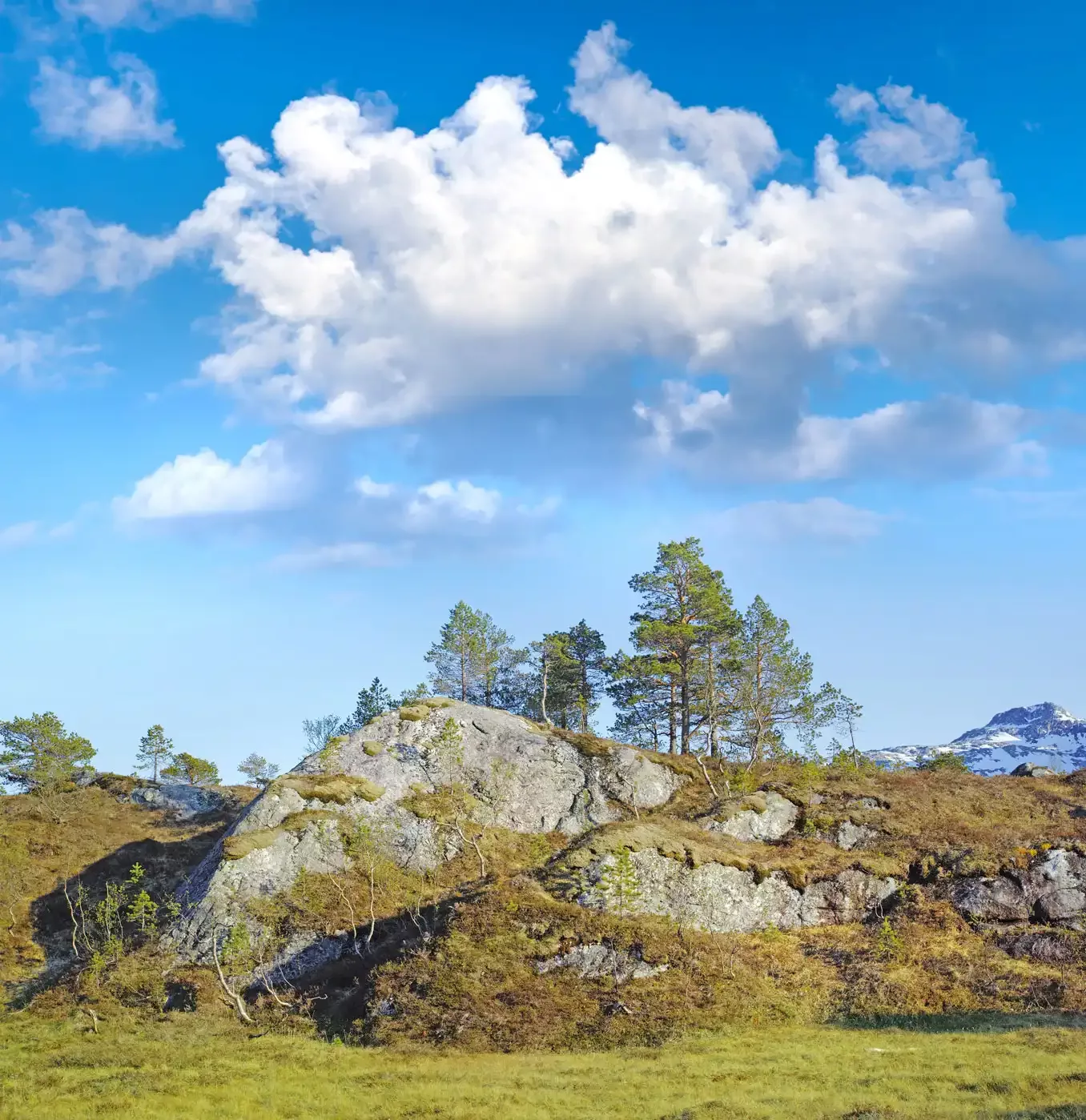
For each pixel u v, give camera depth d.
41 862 74.50
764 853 60.69
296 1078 36.19
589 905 52.59
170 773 108.94
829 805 69.31
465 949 48.41
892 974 48.34
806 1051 37.94
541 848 65.44
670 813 70.62
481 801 69.62
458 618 96.75
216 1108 31.81
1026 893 54.22
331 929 55.28
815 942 53.12
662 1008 44.66
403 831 65.31
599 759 74.50
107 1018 48.38
